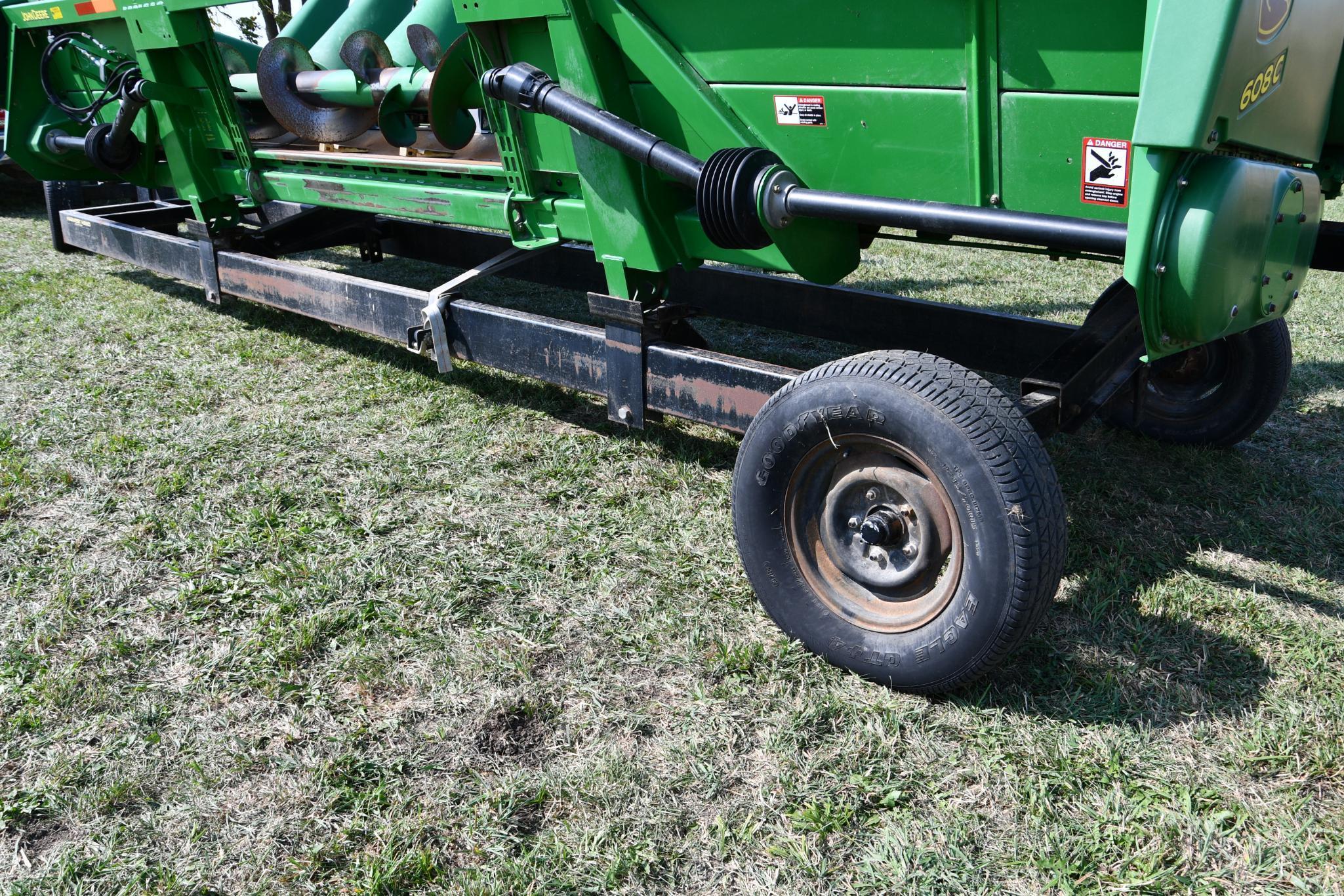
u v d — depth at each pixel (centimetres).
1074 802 193
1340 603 263
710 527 306
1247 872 176
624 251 312
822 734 213
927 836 184
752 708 221
